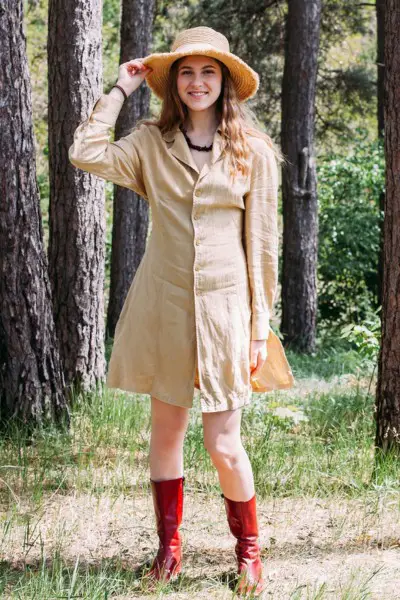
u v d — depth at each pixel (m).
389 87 5.09
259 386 3.84
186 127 3.65
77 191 7.36
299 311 14.48
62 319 7.40
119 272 13.57
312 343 14.55
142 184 3.68
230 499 3.66
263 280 3.64
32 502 4.69
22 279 6.06
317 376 11.09
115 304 13.62
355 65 18.78
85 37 7.31
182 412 3.68
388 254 5.21
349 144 19.42
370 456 5.64
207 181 3.51
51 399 6.21
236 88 3.66
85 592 3.47
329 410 7.57
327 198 16.64
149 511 4.63
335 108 20.08
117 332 3.71
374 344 8.34
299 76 14.12
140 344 3.59
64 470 5.26
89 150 3.51
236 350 3.56
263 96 17.52
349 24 18.09
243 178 3.58
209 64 3.54
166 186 3.56
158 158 3.59
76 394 7.30
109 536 4.26
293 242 14.45
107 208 19.12
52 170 7.45
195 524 4.45
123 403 6.79
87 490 4.92
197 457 5.45
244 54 16.97
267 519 4.56
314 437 6.22
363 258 16.97
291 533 4.36
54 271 7.43
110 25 21.08
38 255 6.14
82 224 7.38
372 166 16.52
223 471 3.61
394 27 5.04
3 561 3.90
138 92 12.51
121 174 3.60
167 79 3.65
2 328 6.07
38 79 21.34
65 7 7.29
